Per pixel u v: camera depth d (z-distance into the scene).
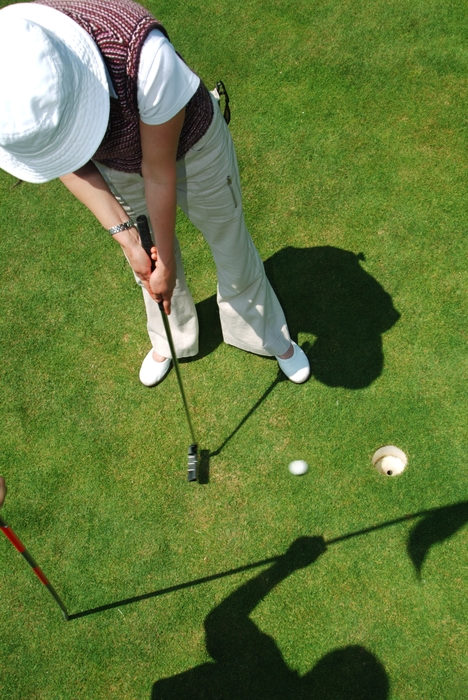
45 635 2.61
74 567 2.75
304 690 2.42
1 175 3.87
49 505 2.89
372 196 3.52
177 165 1.99
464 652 2.42
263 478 2.87
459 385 2.97
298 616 2.56
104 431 3.06
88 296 3.43
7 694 2.51
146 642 2.57
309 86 3.95
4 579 2.74
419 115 3.76
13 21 1.42
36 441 3.06
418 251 3.33
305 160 3.69
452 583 2.56
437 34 4.04
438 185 3.51
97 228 3.63
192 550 2.74
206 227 2.36
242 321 2.91
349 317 3.22
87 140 1.63
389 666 2.43
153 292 2.14
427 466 2.81
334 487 2.82
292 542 2.72
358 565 2.64
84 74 1.54
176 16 4.36
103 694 2.49
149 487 2.90
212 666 2.50
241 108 3.92
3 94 1.45
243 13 4.30
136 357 3.25
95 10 1.56
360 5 4.21
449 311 3.15
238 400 3.09
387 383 3.02
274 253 3.44
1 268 3.55
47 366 3.25
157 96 1.59
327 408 3.01
